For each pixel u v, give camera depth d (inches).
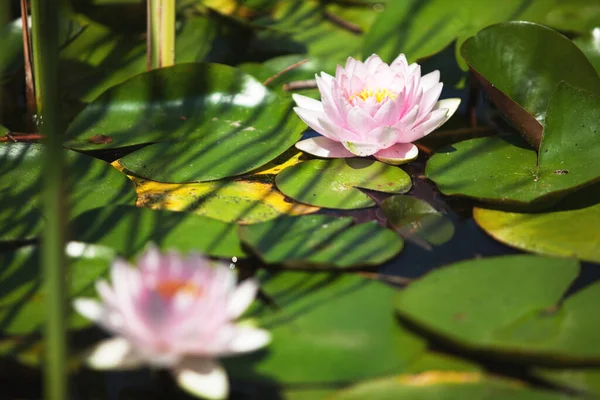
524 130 83.5
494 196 80.9
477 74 84.4
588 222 80.3
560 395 75.0
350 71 84.6
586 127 82.1
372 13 93.8
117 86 85.6
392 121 83.2
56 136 73.8
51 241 73.8
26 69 86.0
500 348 75.5
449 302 77.0
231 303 76.0
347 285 78.1
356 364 75.9
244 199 81.6
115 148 83.8
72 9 92.3
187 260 75.9
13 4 91.2
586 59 84.7
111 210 80.5
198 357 75.7
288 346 76.3
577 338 75.8
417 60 87.5
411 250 79.7
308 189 82.0
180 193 81.7
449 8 89.4
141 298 74.7
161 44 86.6
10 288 77.7
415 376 75.5
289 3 95.0
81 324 76.7
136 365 75.3
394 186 82.2
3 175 82.0
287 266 78.5
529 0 89.0
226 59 90.4
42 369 75.6
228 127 85.0
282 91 87.5
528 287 77.5
